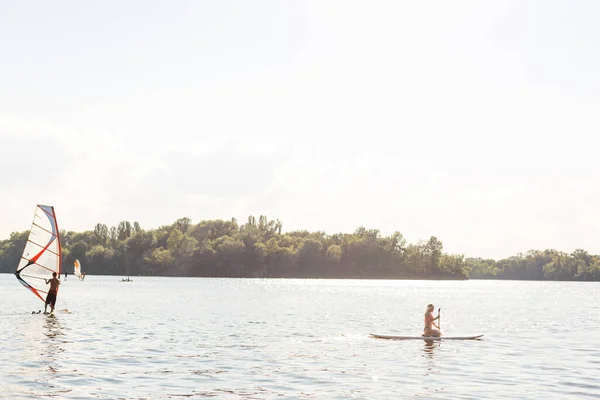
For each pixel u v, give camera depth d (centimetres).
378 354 2562
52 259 4503
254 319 4466
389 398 1673
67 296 7700
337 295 9800
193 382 1870
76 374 1961
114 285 12888
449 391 1775
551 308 6862
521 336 3456
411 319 4725
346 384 1867
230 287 13312
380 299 8450
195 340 2980
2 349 2481
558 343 3073
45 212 4466
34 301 6303
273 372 2069
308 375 2019
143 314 4759
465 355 2564
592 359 2477
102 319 4141
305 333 3434
